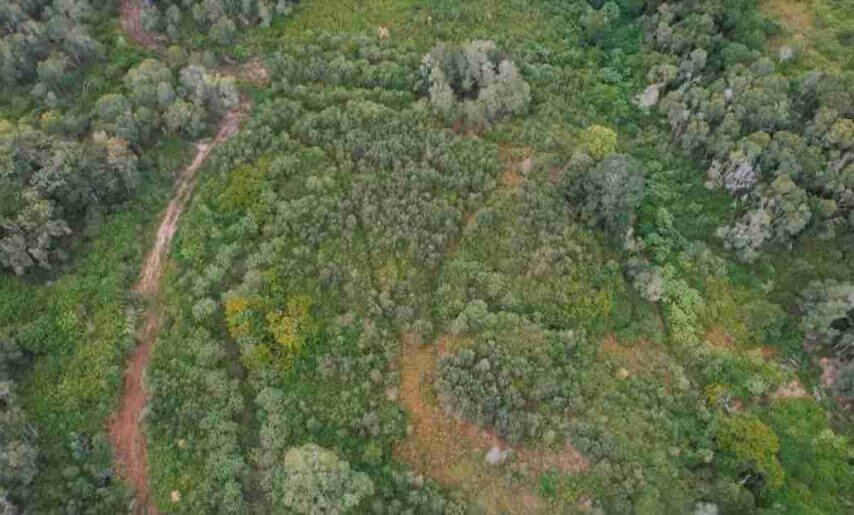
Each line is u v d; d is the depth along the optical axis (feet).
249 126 330.13
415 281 294.05
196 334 274.57
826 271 320.09
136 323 284.41
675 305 306.55
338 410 266.98
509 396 267.39
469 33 379.76
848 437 285.84
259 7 368.27
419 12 383.45
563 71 371.15
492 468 259.80
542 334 283.18
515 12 393.50
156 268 299.79
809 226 324.80
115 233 304.30
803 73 376.07
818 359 303.89
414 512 249.14
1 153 295.07
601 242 314.96
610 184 303.07
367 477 250.37
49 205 289.53
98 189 305.32
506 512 252.83
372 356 273.95
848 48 395.34
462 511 250.37
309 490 241.14
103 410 267.59
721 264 319.88
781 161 328.29
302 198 306.35
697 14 382.01
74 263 295.48
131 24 369.50
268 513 247.29
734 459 267.80
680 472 264.11
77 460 258.78
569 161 327.26
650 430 269.23
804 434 283.18
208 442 256.93
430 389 272.31
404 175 315.58
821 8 414.00
